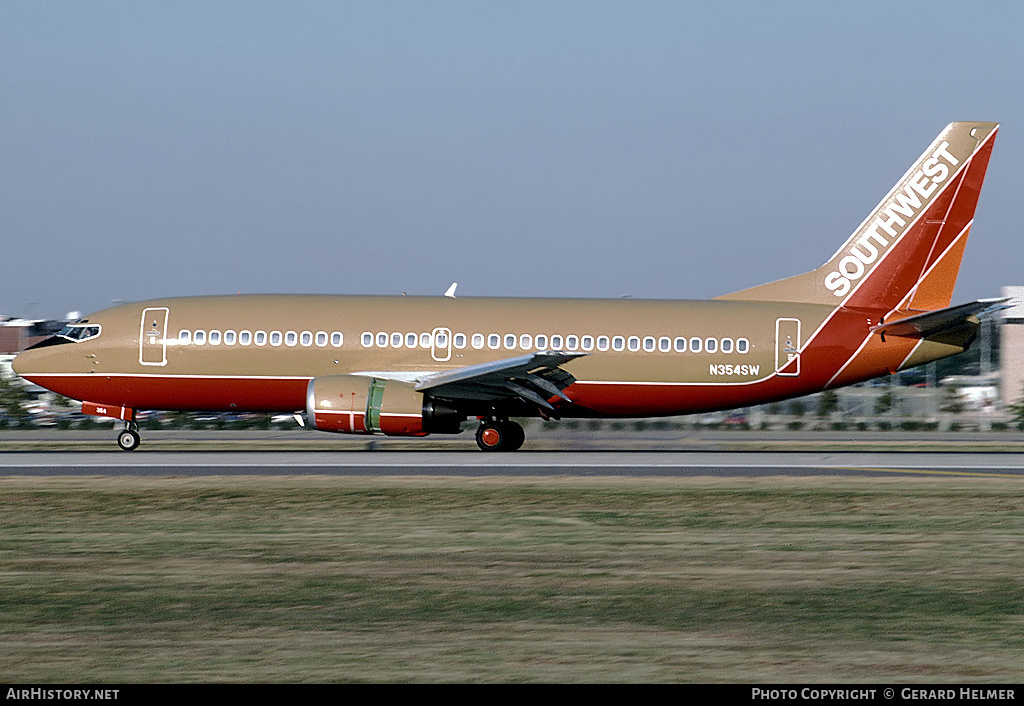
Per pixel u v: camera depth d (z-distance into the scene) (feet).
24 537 288.71
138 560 262.06
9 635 199.82
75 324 506.48
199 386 494.59
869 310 506.07
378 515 322.14
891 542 290.15
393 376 490.08
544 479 393.50
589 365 499.10
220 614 214.69
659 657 188.85
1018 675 180.14
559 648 193.47
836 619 214.28
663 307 508.94
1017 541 292.81
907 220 502.79
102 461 445.78
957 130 498.69
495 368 462.60
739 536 296.71
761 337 502.79
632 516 324.39
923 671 182.19
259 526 304.91
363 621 210.18
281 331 494.18
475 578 245.86
